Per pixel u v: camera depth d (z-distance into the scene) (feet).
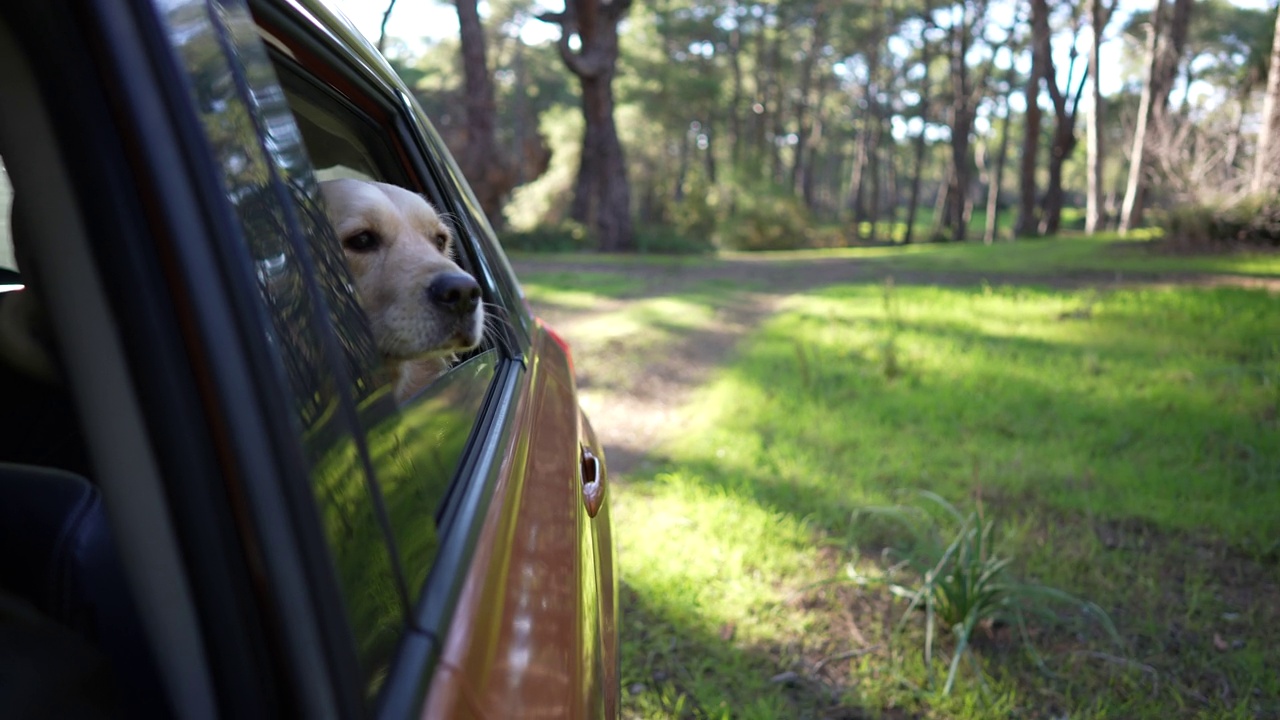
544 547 3.96
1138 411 19.93
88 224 1.85
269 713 2.04
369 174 7.52
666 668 9.95
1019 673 9.93
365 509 2.40
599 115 76.02
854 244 172.76
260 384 1.97
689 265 64.59
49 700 2.28
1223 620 11.08
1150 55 91.45
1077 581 12.00
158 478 1.94
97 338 1.90
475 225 7.47
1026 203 114.93
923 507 14.40
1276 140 59.41
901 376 23.77
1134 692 9.46
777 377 23.77
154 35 1.96
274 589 1.97
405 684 2.35
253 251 2.11
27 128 1.85
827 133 233.14
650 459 17.58
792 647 10.44
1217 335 28.40
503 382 5.65
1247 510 14.20
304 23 4.05
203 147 2.00
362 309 3.05
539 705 2.95
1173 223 61.57
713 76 175.94
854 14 160.45
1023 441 18.24
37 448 4.34
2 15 1.79
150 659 2.19
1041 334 29.73
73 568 2.63
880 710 9.21
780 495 14.84
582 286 47.26
